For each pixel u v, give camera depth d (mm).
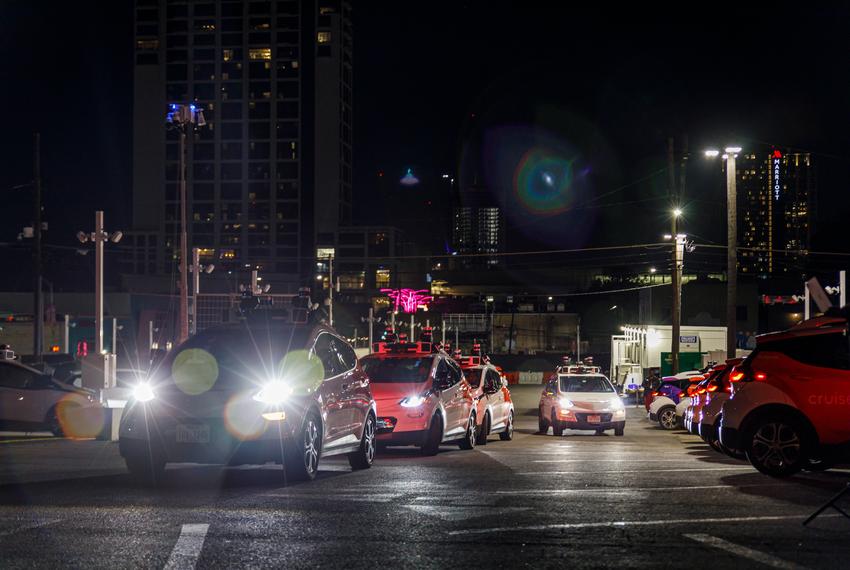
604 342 116625
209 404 10789
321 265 169875
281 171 176500
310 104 176125
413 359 17828
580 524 8203
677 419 31078
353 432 12648
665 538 7582
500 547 7191
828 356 12383
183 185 33125
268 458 10750
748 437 12398
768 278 98250
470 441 18922
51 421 20844
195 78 177625
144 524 8039
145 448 10914
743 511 8992
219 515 8539
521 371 106500
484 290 144250
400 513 8727
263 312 12586
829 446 12188
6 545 7117
